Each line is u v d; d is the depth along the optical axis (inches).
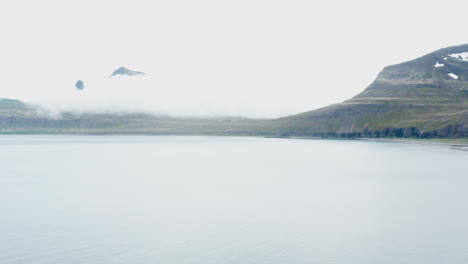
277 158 6560.0
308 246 2010.3
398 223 2409.0
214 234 2202.3
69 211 2721.5
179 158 6614.2
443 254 1900.8
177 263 1787.6
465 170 4709.6
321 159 6314.0
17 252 1915.6
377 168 5012.3
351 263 1791.3
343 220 2482.8
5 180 4084.6
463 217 2534.5
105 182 3937.0
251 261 1811.0
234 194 3304.6
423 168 4938.5
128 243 2050.9
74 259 1828.2
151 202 3002.0
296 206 2854.3
